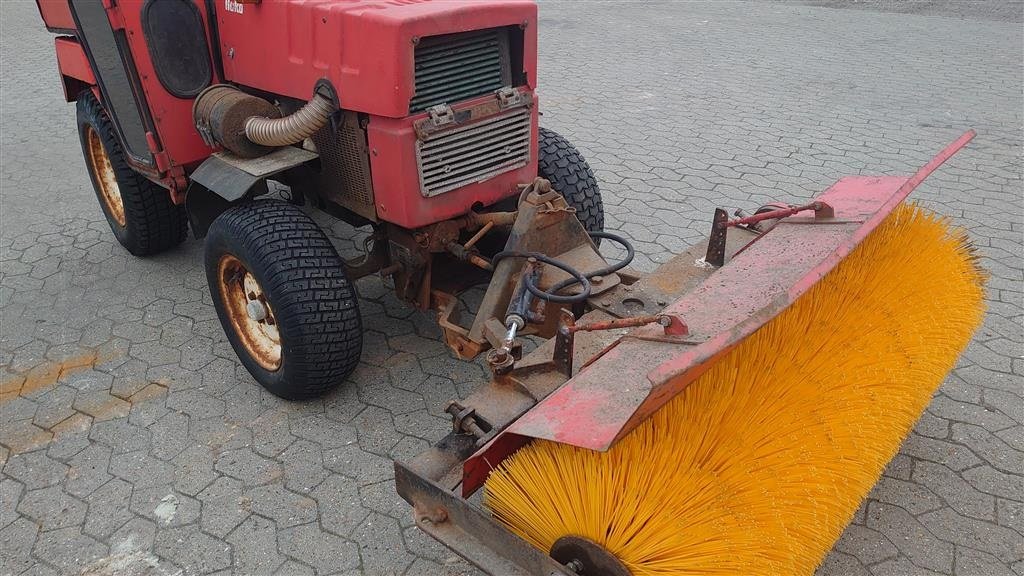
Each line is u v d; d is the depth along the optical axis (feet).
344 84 9.74
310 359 10.33
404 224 10.11
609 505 6.08
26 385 12.32
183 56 11.51
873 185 8.82
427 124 9.64
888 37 34.14
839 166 19.97
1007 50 31.19
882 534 8.98
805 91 26.61
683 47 33.65
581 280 9.38
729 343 5.23
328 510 9.66
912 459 10.08
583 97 26.76
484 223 10.85
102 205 16.35
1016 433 10.49
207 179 10.71
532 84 10.78
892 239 8.92
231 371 12.50
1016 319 13.07
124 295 14.89
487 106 10.23
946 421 10.74
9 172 21.50
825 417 6.91
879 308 8.20
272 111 11.00
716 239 9.71
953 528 9.06
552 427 5.92
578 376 6.45
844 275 7.92
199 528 9.48
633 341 6.80
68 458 10.73
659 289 9.50
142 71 11.26
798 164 20.18
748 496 5.99
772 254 7.87
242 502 9.83
